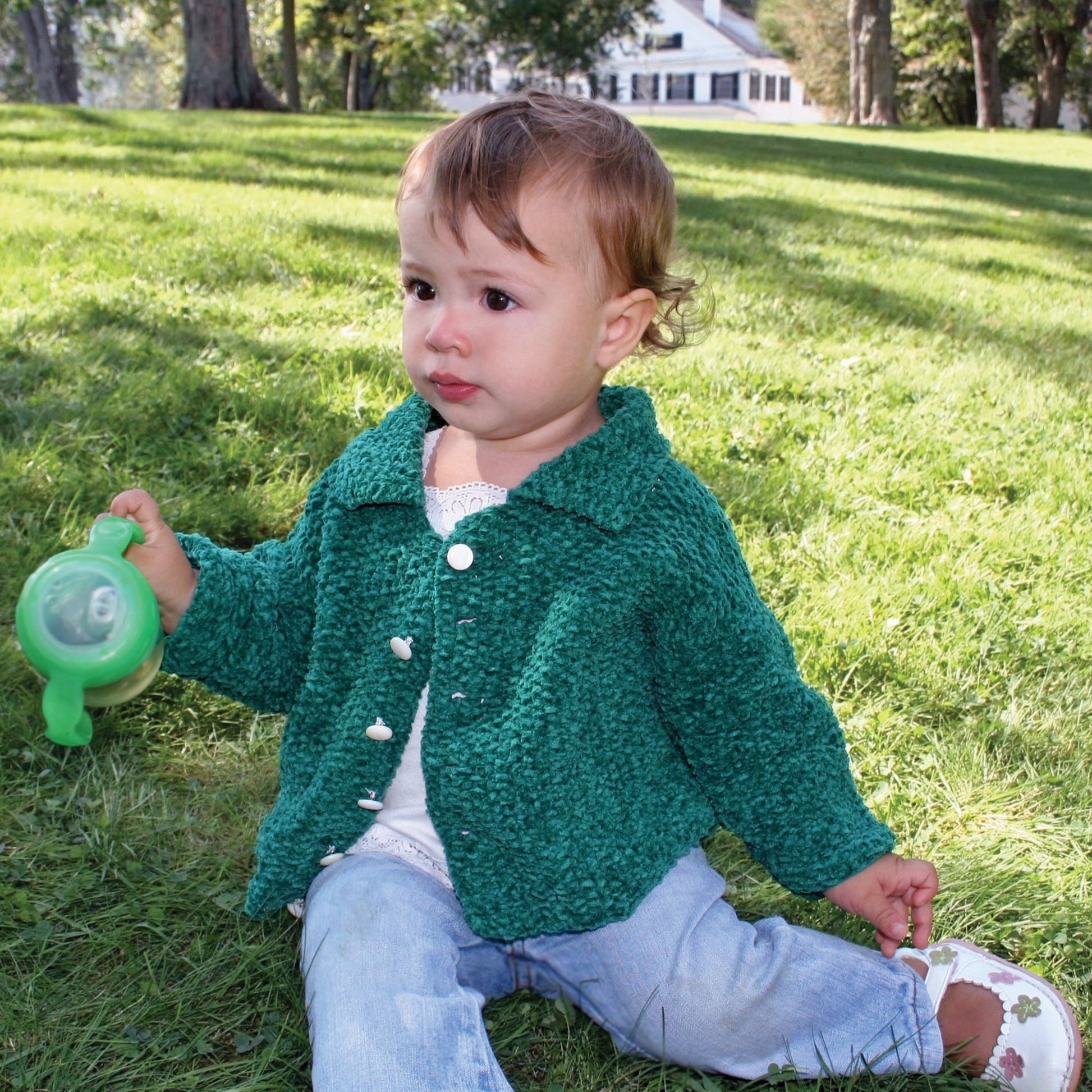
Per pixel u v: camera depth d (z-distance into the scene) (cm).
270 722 260
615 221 166
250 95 2322
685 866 181
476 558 172
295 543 193
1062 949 204
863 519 362
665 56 6406
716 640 175
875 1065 176
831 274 747
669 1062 180
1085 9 4066
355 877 175
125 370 426
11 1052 179
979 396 499
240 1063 178
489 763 169
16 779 235
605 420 187
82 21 4303
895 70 4506
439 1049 155
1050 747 259
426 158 167
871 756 250
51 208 738
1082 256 949
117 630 151
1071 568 340
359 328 519
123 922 204
